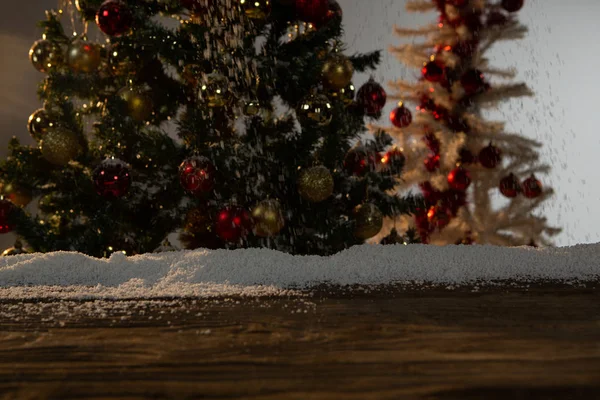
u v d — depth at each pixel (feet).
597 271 7.24
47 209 8.59
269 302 6.49
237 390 3.68
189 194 8.12
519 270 7.23
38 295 6.70
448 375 3.92
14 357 4.64
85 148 8.30
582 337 5.11
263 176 7.98
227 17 8.01
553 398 3.46
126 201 8.18
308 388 3.69
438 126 10.37
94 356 4.63
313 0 8.09
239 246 8.02
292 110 8.41
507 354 4.49
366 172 8.48
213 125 8.02
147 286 6.95
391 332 5.38
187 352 4.70
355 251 7.44
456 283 6.97
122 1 8.12
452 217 10.27
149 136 8.05
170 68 8.43
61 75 8.29
